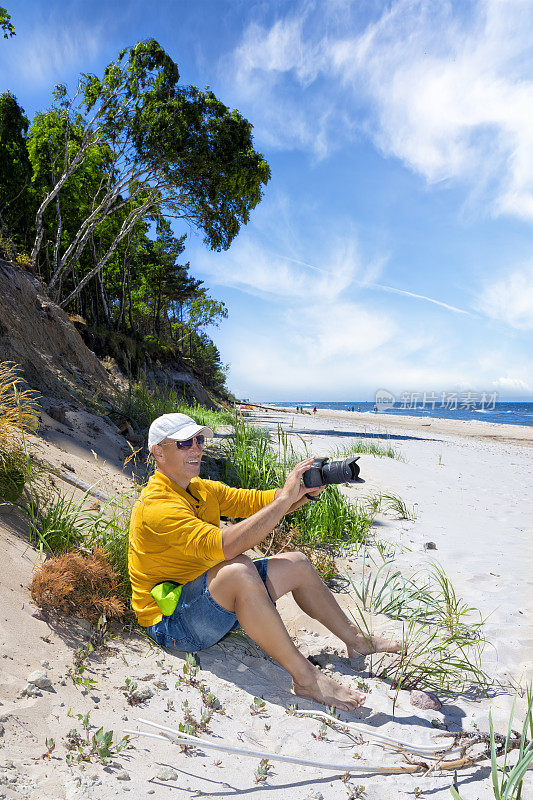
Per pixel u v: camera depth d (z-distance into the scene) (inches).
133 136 815.1
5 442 160.1
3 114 1051.9
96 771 74.9
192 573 114.1
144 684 102.3
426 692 118.0
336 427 1049.5
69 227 1141.7
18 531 140.9
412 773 86.5
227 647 128.3
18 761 72.6
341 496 269.7
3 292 361.1
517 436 1147.3
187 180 858.1
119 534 150.4
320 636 144.7
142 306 2041.1
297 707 105.7
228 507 127.3
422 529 270.4
